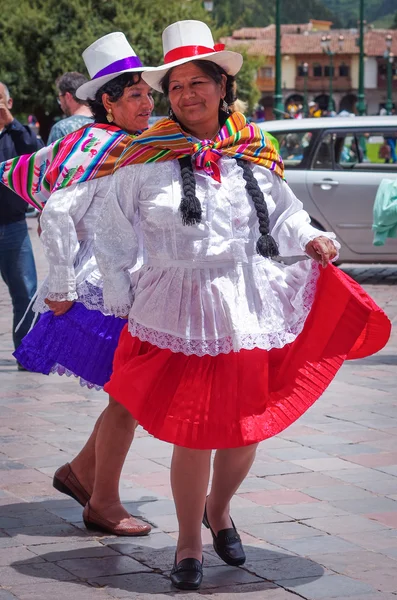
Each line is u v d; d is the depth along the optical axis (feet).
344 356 13.56
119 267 13.65
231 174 13.21
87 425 21.52
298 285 13.78
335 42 401.90
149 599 12.72
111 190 13.50
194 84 13.30
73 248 15.03
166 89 13.87
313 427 21.35
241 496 16.81
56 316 15.72
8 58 145.18
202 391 12.89
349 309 13.43
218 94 13.51
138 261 15.03
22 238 27.14
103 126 15.85
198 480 13.20
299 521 15.62
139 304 13.37
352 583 13.20
